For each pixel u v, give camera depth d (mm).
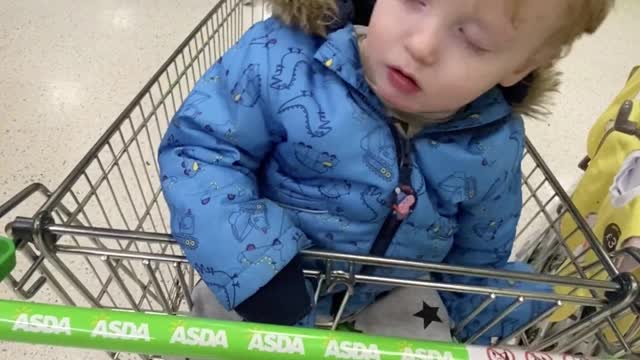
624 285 618
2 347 1154
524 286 869
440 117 734
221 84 726
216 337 473
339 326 867
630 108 938
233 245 643
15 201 597
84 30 1844
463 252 901
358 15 807
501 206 844
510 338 835
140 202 1377
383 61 638
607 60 2012
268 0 741
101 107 1611
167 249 1024
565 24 624
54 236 591
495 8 560
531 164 1626
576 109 1827
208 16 1016
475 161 763
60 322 465
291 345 475
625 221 828
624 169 866
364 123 712
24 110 1577
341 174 727
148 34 1866
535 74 760
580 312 900
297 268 662
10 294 1173
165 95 890
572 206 832
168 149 725
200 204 659
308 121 701
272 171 772
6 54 1728
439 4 575
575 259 866
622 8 2211
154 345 472
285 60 714
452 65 605
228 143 704
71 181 643
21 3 1899
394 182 739
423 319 873
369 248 783
